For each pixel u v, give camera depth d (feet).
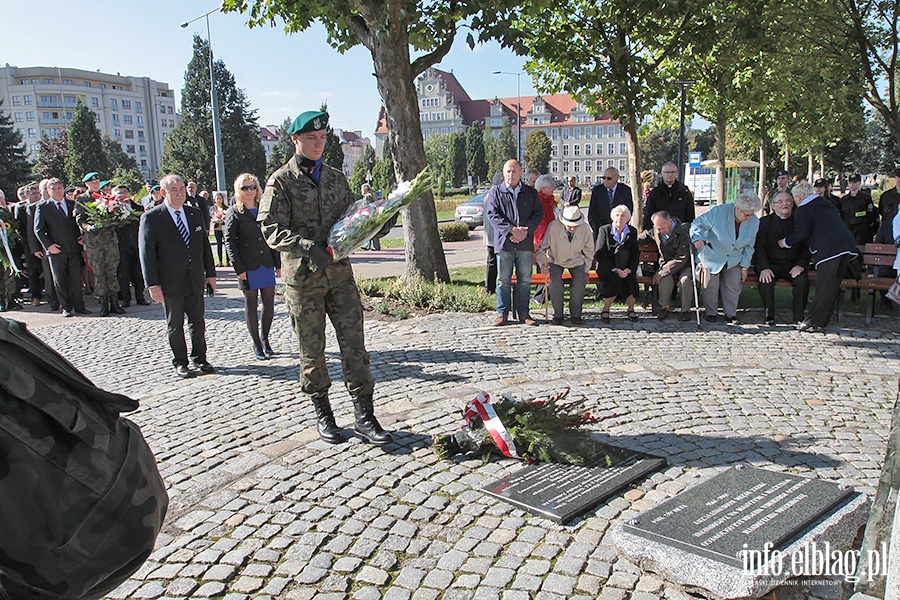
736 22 41.68
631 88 41.16
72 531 4.52
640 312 29.81
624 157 352.08
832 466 13.85
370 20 32.58
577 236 26.84
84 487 4.61
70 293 34.88
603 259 27.61
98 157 214.69
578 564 10.48
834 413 17.03
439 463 14.42
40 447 4.40
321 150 15.21
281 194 15.05
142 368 23.47
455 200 165.07
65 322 33.01
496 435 14.26
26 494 4.32
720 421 16.51
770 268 27.37
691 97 62.03
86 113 213.66
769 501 11.07
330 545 11.31
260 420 17.51
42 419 4.47
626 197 32.27
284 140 230.27
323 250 14.47
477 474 13.80
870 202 39.65
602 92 41.83
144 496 4.98
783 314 29.25
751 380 19.88
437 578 10.29
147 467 5.16
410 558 10.87
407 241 36.29
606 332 26.20
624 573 10.20
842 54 44.14
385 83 33.73
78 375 4.83
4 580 4.30
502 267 27.07
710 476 13.24
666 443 15.17
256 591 10.14
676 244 27.45
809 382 19.65
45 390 4.50
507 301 27.45
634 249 27.43
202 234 22.66
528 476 13.52
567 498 12.41
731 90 53.01
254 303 23.82
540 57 42.50
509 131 303.89
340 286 15.49
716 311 27.76
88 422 4.73
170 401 19.44
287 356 24.41
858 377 20.15
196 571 10.66
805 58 45.01
